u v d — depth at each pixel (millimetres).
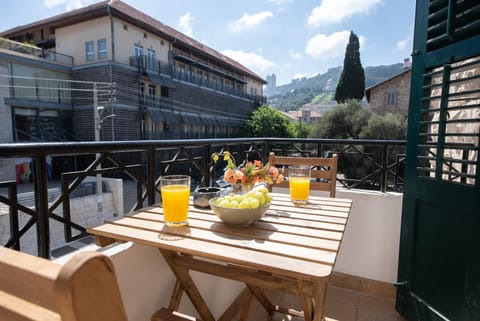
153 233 947
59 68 12781
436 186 1475
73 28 13289
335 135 12469
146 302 1181
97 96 12406
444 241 1433
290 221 1104
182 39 17109
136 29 13820
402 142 2318
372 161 2479
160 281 1265
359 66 18875
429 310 1521
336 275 2191
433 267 1506
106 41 12578
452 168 1538
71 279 255
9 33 15133
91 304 274
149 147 1529
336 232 977
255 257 766
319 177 1844
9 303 305
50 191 5273
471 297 1276
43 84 12320
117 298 304
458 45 1345
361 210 2186
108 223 1051
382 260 2109
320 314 927
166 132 15617
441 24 1423
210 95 19250
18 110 11625
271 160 1973
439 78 1602
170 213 1014
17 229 1030
